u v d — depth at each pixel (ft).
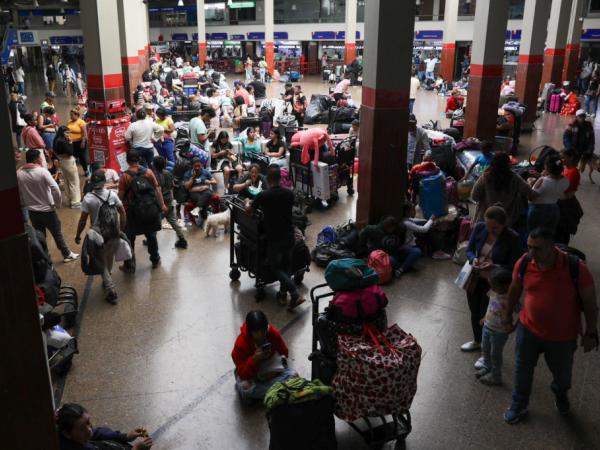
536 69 59.93
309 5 150.20
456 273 24.36
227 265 25.23
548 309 13.19
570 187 23.65
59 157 32.48
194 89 74.38
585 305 12.96
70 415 11.28
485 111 43.01
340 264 13.94
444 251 26.55
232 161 37.91
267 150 37.04
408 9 24.18
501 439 14.07
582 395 15.87
